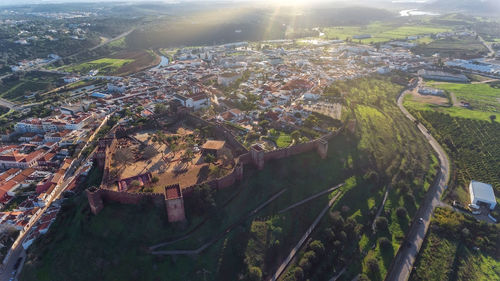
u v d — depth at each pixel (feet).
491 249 483.51
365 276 431.84
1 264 444.55
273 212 511.81
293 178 575.38
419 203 574.97
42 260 420.36
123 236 426.10
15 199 570.87
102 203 451.94
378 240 499.51
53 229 470.39
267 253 459.32
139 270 404.16
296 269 430.61
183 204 444.96
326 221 519.60
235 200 504.43
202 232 451.53
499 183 625.41
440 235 508.12
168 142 633.20
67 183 606.55
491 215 552.41
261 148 563.89
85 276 397.80
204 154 587.27
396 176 630.33
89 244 419.33
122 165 546.26
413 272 451.53
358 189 590.55
